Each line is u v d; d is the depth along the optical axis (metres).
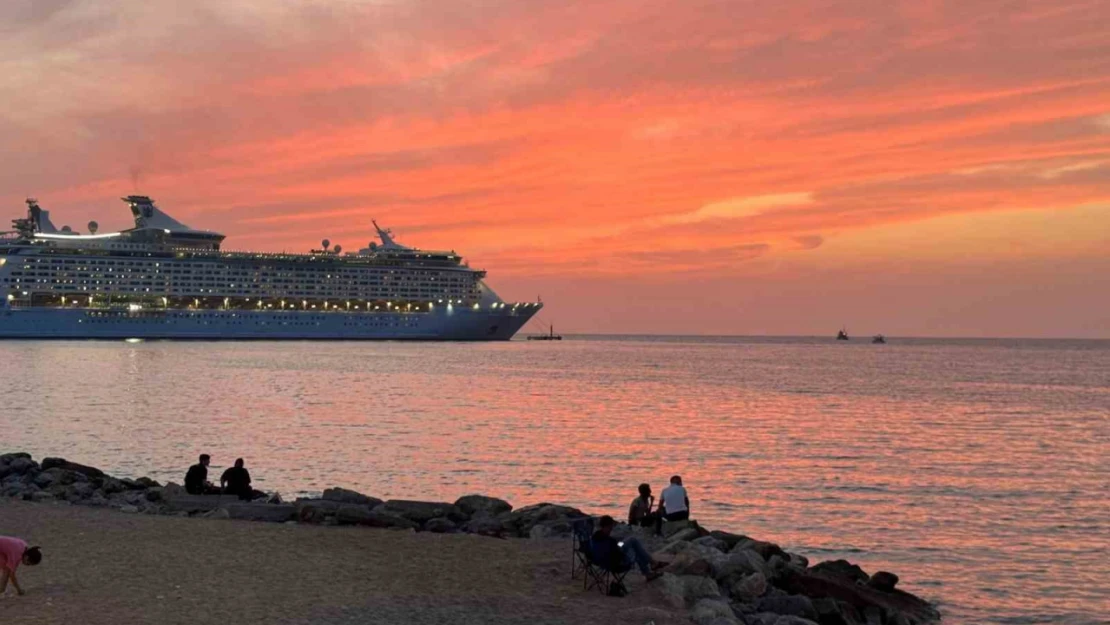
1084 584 27.12
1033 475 50.09
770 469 51.47
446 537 22.77
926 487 45.75
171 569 18.39
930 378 161.12
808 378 155.38
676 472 49.94
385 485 44.78
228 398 91.94
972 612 24.09
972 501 42.00
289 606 16.16
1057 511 39.56
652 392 114.62
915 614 22.84
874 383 142.25
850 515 38.50
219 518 24.92
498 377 139.62
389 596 17.11
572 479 47.25
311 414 77.69
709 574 19.45
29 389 98.12
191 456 52.69
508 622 15.86
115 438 60.12
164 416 74.12
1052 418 86.00
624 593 17.77
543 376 147.25
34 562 16.48
